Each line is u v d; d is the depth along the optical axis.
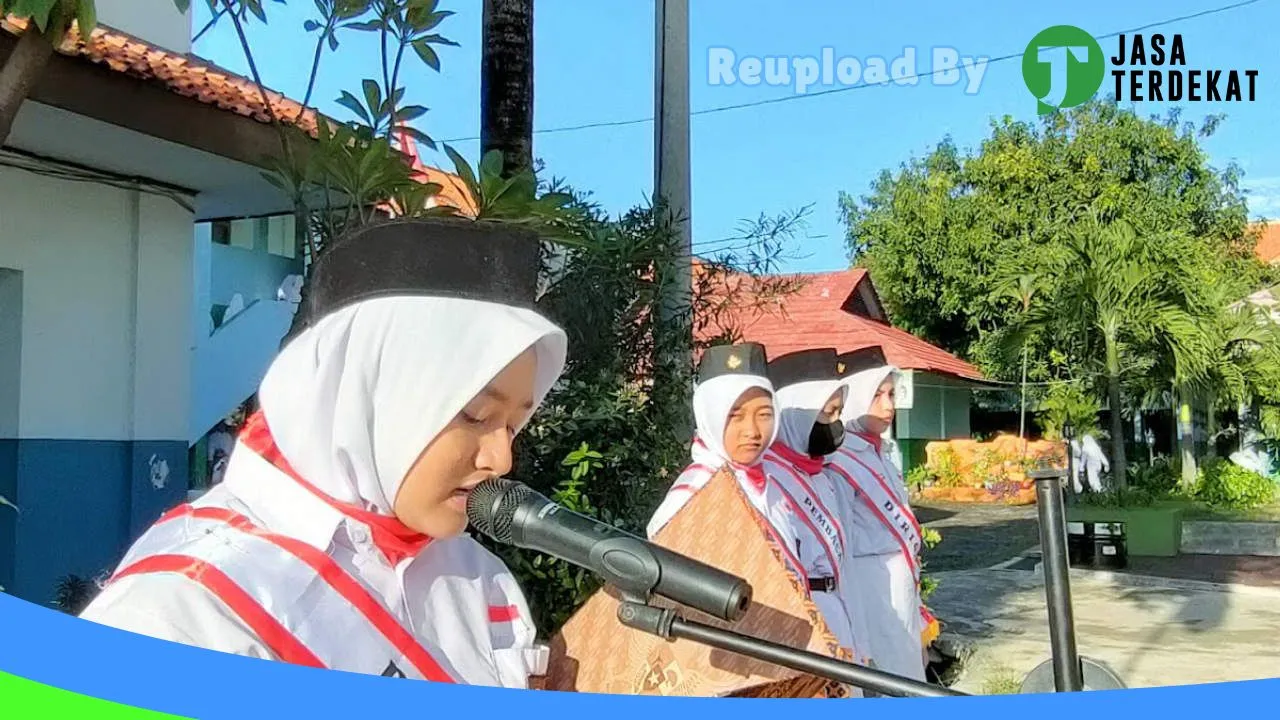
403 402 1.16
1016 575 7.10
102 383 4.29
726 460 2.58
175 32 4.41
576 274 3.19
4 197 3.90
